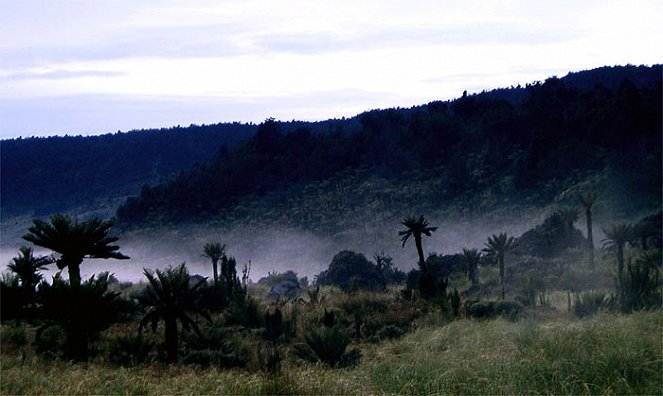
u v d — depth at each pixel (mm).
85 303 15242
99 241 18297
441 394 7848
